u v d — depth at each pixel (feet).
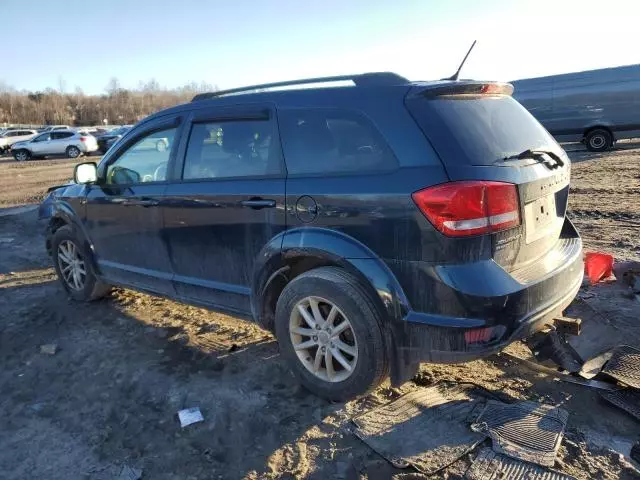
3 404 11.63
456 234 8.75
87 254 16.48
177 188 12.96
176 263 13.48
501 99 10.94
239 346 13.76
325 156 10.41
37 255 24.68
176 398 11.43
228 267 12.19
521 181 9.34
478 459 8.85
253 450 9.61
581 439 9.29
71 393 11.94
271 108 11.30
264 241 11.23
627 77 53.16
